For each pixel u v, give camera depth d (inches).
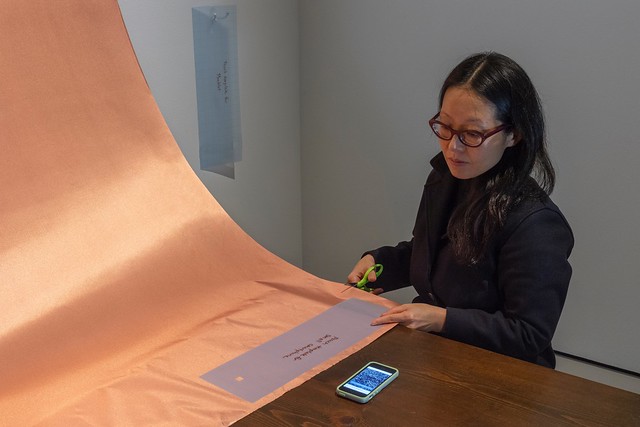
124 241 84.5
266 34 113.7
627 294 98.9
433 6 103.8
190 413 61.7
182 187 91.2
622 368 101.5
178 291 80.9
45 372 69.4
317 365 67.1
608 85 93.7
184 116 106.2
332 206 122.4
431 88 106.8
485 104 66.4
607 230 98.4
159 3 99.9
